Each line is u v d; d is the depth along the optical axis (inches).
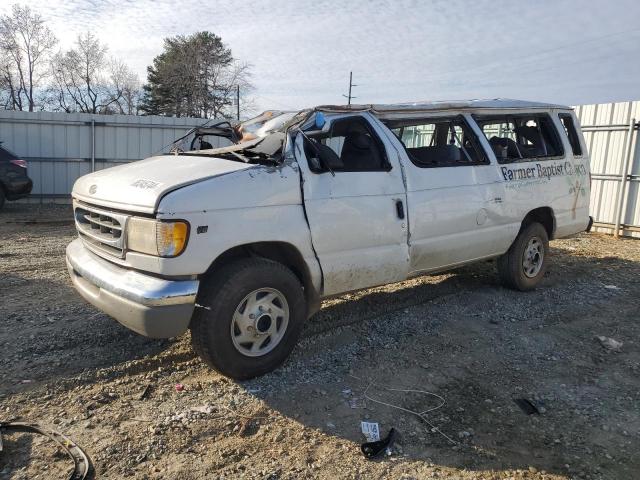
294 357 181.0
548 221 265.7
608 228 459.2
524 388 165.6
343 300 240.1
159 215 143.2
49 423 139.2
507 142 247.4
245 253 165.6
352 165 189.9
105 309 157.2
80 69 1700.3
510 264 250.4
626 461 130.7
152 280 147.4
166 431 137.3
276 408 150.1
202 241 147.4
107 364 171.9
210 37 1820.9
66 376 163.3
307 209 168.7
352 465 126.6
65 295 240.1
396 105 205.8
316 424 142.9
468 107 228.1
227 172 156.9
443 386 165.2
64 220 468.4
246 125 211.0
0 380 159.6
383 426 142.9
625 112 441.7
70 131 588.4
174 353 180.9
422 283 270.2
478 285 268.7
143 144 610.2
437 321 218.1
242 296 155.3
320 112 180.5
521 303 243.3
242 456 129.1
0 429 135.2
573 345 198.7
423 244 202.4
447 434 140.2
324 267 173.9
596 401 159.0
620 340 204.5
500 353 189.8
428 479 122.5
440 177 208.7
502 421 147.1
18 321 205.0
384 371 173.8
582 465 128.6
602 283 283.6
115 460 125.4
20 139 576.7
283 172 164.9
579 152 278.1
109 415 143.9
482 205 223.0
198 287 148.2
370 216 183.8
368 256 185.2
